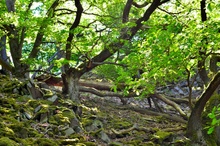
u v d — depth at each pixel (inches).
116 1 487.8
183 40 285.3
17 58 454.3
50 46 522.3
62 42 418.6
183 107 608.4
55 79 532.4
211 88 374.0
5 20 378.9
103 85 571.2
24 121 296.5
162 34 284.5
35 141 255.4
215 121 171.5
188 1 435.8
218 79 367.9
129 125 416.8
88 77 684.7
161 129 430.9
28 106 334.6
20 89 366.6
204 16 350.0
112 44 428.5
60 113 335.0
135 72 351.3
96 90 539.8
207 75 440.8
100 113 444.1
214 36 277.0
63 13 458.0
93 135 337.1
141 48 317.1
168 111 584.4
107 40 410.3
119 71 357.4
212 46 294.7
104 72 584.7
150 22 390.0
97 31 408.2
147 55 317.7
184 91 695.1
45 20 390.9
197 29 283.6
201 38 283.7
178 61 290.0
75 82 451.2
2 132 239.6
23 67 455.8
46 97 375.2
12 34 434.3
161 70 322.7
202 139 384.5
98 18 444.8
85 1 471.2
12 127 258.2
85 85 573.6
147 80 341.1
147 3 504.7
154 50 294.5
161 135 389.7
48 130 294.4
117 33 402.3
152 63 306.7
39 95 383.2
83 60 454.6
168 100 538.0
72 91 445.7
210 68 444.1
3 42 481.4
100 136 339.6
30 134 269.4
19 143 240.2
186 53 287.0
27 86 374.0
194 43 287.9
